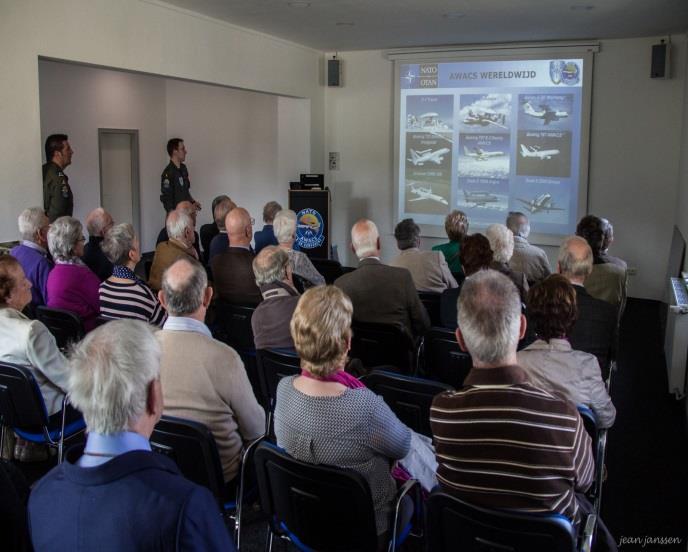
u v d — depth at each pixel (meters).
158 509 1.15
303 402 1.89
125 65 5.66
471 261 3.66
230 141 10.32
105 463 1.19
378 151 9.03
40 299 3.95
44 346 2.80
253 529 2.92
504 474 1.65
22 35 4.75
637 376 5.10
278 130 9.07
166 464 1.25
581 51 7.68
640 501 3.23
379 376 2.62
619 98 7.62
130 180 10.02
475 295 1.72
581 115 7.79
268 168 10.10
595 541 1.98
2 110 4.66
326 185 9.37
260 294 3.98
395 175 8.90
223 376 2.27
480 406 1.68
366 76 8.93
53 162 5.39
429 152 8.69
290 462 1.89
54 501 1.20
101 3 5.37
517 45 8.02
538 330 2.31
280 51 7.99
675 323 4.50
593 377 2.27
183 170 8.26
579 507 1.90
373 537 1.89
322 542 1.98
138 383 1.25
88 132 9.06
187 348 2.27
